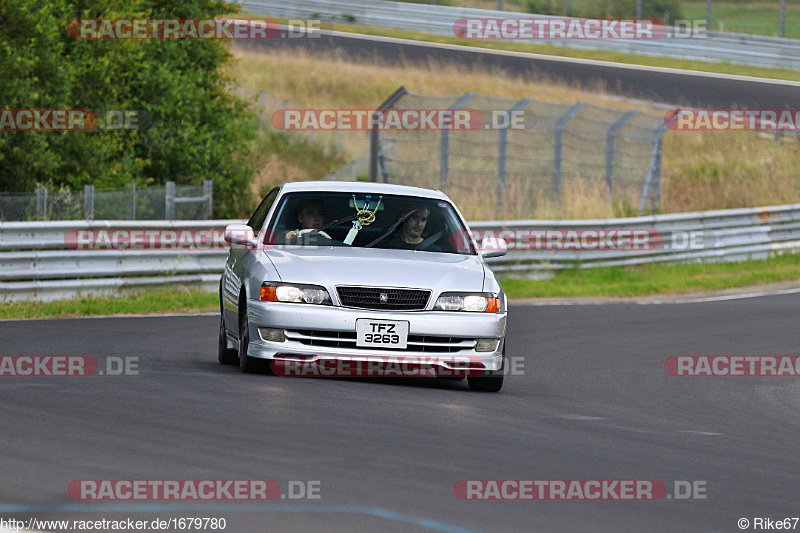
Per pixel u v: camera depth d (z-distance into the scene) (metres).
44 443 21.53
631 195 110.62
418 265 32.88
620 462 22.83
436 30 171.38
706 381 40.81
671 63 158.88
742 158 130.25
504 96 135.25
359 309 31.44
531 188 110.94
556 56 160.50
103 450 21.09
